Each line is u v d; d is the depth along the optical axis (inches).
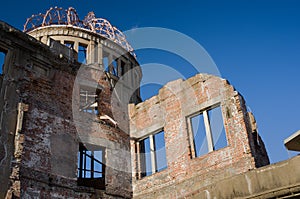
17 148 521.3
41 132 569.3
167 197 587.8
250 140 538.6
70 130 615.2
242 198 362.6
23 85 577.9
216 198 386.0
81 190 576.7
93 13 885.2
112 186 621.3
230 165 534.6
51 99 612.4
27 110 561.9
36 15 848.3
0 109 529.0
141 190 636.1
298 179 331.6
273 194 342.0
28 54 608.7
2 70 562.6
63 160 578.6
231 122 563.8
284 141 331.6
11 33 588.7
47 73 630.5
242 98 584.4
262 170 361.1
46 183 536.7
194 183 563.5
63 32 777.6
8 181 492.1
